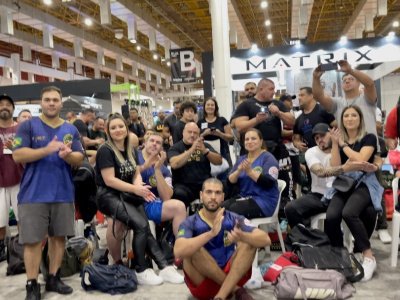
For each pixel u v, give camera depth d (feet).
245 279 8.42
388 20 53.98
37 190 9.10
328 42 28.40
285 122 12.78
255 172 10.70
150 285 9.84
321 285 8.37
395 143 11.31
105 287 9.48
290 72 29.09
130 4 34.86
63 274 10.73
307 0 35.01
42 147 9.21
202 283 8.30
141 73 78.64
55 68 48.37
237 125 13.10
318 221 11.42
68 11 41.65
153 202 11.16
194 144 11.95
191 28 51.70
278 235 11.28
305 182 14.39
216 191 8.28
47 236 10.02
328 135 10.98
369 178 10.26
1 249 12.60
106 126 10.61
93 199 11.89
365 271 9.48
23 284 10.44
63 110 25.73
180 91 89.04
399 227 10.21
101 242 14.06
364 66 31.37
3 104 12.40
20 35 38.96
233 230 8.06
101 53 49.55
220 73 21.74
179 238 8.06
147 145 11.78
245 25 51.01
